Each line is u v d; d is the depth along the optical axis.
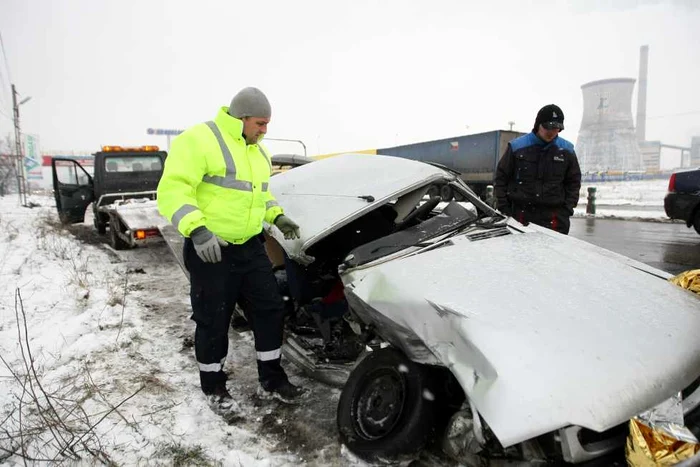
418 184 3.29
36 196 31.72
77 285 5.22
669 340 2.01
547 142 4.05
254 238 3.03
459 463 2.11
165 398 2.94
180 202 2.53
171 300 5.20
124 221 7.15
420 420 2.16
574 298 2.22
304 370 3.29
